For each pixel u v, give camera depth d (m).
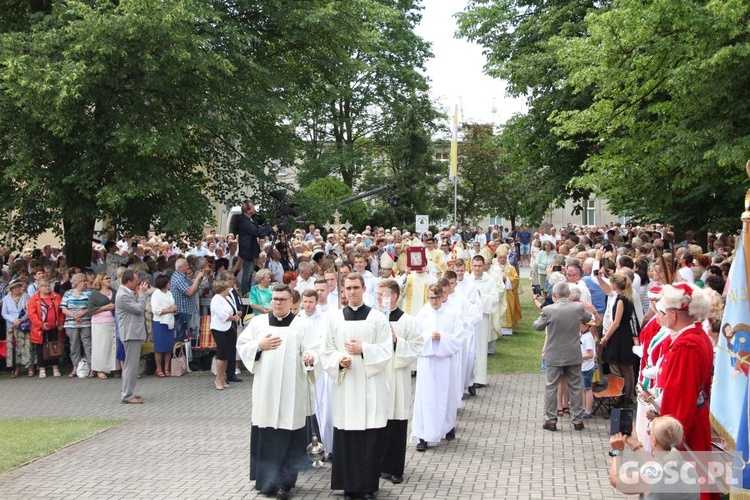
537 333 20.05
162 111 17.25
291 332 8.38
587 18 15.48
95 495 8.28
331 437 9.52
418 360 10.05
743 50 12.83
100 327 15.42
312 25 18.75
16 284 15.74
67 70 14.87
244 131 19.48
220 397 13.51
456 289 12.45
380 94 45.53
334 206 21.91
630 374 11.38
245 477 8.91
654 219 23.19
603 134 17.44
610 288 12.10
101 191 16.05
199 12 16.22
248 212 17.42
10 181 17.72
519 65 24.48
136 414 12.32
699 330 6.34
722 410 6.23
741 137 13.63
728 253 18.27
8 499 8.16
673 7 13.62
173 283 15.54
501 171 49.44
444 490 8.35
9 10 18.06
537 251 29.03
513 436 10.60
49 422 11.79
